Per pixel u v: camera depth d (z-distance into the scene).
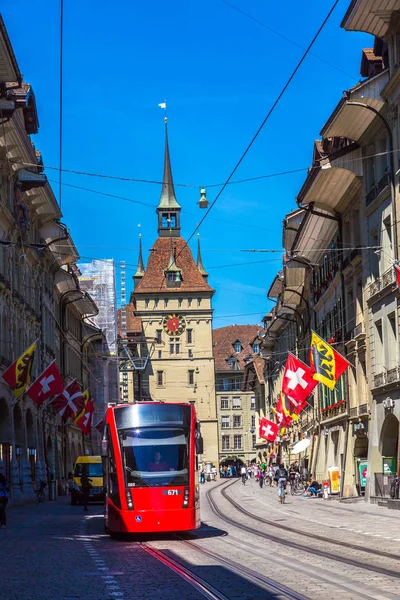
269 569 16.19
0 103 42.47
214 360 150.75
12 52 38.28
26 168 53.62
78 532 28.19
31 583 14.84
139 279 154.12
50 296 69.94
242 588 13.72
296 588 13.39
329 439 57.59
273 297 88.94
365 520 30.77
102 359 101.38
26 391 44.06
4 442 49.22
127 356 129.75
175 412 25.84
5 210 48.94
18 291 54.94
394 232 39.62
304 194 49.72
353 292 49.00
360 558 17.70
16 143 47.75
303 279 67.88
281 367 89.38
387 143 40.50
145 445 25.11
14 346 52.62
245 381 125.31
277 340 93.88
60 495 70.44
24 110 52.09
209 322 138.25
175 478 24.67
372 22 38.56
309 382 47.91
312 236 57.16
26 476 54.47
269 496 57.91
